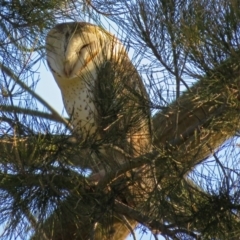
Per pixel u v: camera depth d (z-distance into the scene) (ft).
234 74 17.46
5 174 18.33
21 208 18.30
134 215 19.67
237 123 18.13
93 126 20.16
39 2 20.68
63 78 24.79
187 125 19.36
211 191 18.61
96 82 20.03
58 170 18.44
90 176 19.98
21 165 18.15
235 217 18.57
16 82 19.16
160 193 18.80
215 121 18.08
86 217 19.20
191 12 17.51
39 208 18.35
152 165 18.97
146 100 18.80
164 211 18.85
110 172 19.63
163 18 18.08
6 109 18.52
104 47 20.79
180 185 18.72
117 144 19.44
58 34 24.61
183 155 18.75
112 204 19.33
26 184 18.26
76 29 24.45
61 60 24.40
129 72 19.29
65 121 19.42
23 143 18.24
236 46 17.08
